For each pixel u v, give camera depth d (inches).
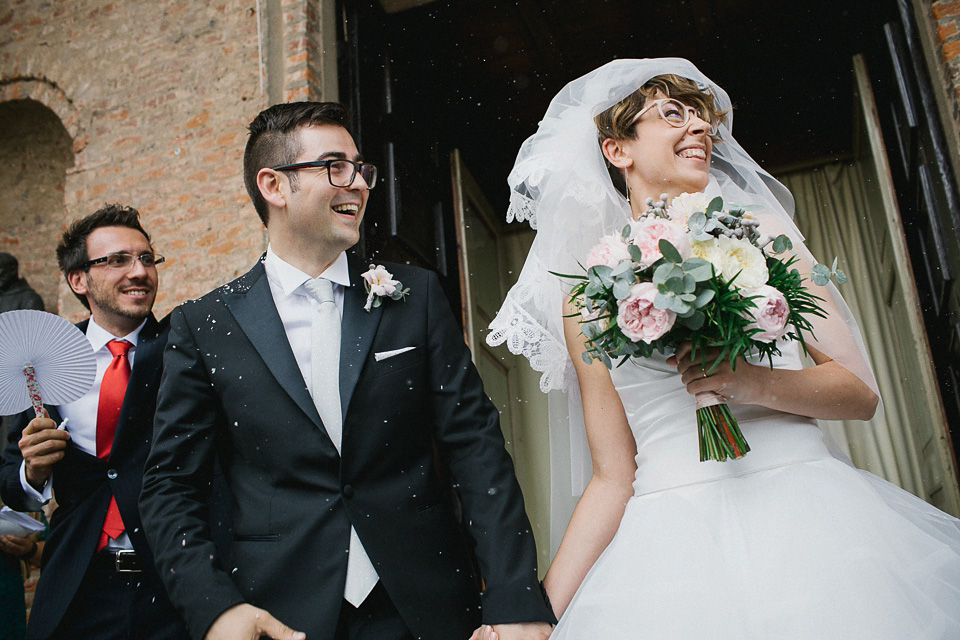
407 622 60.7
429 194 190.9
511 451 224.7
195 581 59.6
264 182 73.0
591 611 58.4
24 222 219.6
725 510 59.7
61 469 89.8
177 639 83.4
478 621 65.6
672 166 70.9
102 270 99.1
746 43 219.9
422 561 63.7
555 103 79.2
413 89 190.9
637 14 208.5
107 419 92.0
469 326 194.7
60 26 193.2
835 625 50.7
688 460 63.0
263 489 65.6
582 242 74.5
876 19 167.6
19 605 102.7
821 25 209.8
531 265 75.9
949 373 153.7
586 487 73.6
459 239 201.2
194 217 167.0
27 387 89.8
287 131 73.9
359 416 66.1
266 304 70.6
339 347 69.3
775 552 55.7
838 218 235.6
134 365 92.8
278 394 66.4
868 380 63.2
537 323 74.9
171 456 66.6
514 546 62.7
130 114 179.6
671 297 53.3
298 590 61.2
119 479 87.2
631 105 73.1
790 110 240.2
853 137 232.2
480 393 71.4
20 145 215.0
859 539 54.7
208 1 180.5
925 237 153.4
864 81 182.7
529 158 77.8
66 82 188.4
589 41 218.8
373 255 158.7
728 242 56.6
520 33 212.7
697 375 58.3
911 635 49.6
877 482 65.3
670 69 74.8
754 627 52.7
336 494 64.0
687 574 56.9
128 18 186.9
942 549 55.2
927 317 168.6
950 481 167.3
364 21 174.2
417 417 69.1
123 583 84.8
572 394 77.5
